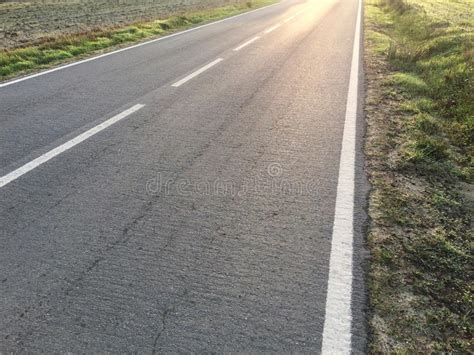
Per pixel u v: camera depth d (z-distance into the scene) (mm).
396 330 2463
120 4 26141
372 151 4930
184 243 3203
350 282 2838
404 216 3637
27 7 23547
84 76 8086
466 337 2430
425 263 3051
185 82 7742
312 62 9719
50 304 2596
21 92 6930
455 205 3885
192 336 2393
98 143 4926
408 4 21266
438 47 10797
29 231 3283
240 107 6398
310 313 2574
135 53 10547
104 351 2287
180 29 15445
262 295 2707
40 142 4895
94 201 3727
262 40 12711
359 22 17625
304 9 23797
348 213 3643
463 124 5805
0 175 4109
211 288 2758
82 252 3070
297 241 3254
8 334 2381
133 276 2848
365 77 8500
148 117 5832
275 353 2299
